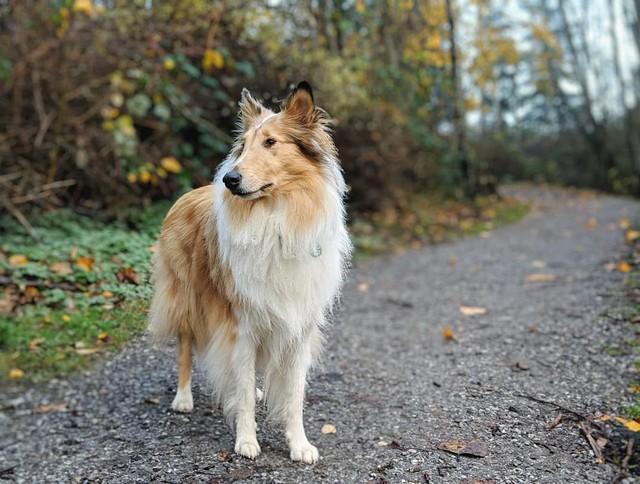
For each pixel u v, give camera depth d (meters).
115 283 5.22
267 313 3.37
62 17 7.48
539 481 3.20
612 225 11.38
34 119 7.77
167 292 3.98
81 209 7.60
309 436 3.81
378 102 12.40
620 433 3.64
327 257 3.45
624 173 24.64
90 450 3.75
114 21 8.01
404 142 12.77
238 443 3.55
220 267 3.54
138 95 7.71
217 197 3.48
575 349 4.98
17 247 6.23
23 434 4.05
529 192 21.00
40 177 7.38
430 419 3.97
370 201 11.61
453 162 15.12
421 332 5.85
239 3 9.34
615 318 5.53
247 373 3.51
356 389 4.55
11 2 7.34
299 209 3.32
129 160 7.75
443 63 14.84
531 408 4.04
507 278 7.69
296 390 3.53
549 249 9.41
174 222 4.06
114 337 4.83
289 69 9.88
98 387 4.60
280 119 3.41
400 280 7.93
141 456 3.59
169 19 8.73
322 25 11.62
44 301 5.45
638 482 3.16
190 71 8.17
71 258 5.82
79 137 7.36
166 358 4.75
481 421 3.89
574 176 26.14
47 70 7.46
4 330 5.08
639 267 7.23
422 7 14.91
